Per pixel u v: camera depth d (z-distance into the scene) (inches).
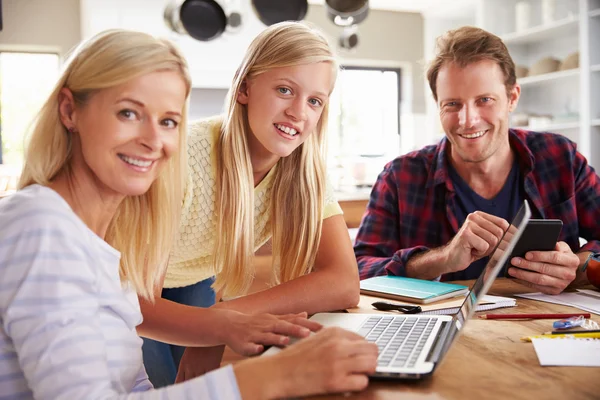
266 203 57.2
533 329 40.5
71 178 33.9
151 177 33.2
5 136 171.6
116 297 33.7
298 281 48.9
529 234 50.6
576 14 158.1
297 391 28.2
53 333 27.6
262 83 49.7
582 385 29.4
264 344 37.9
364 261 68.2
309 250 54.8
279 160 55.6
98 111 31.7
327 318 43.5
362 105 212.5
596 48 151.7
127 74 31.0
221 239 54.0
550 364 32.5
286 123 49.8
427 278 61.2
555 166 72.2
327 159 56.6
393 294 51.3
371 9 203.5
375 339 36.7
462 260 56.8
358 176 178.5
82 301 29.1
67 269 28.8
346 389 28.4
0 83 170.4
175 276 62.4
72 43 171.0
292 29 49.9
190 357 43.4
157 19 168.4
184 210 52.3
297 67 48.8
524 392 28.6
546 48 175.0
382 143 215.9
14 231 28.7
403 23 207.8
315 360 28.8
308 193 55.2
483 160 69.6
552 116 167.3
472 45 67.2
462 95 67.6
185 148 38.9
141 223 39.4
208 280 69.9
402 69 215.5
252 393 28.0
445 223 73.3
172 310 43.4
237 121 52.2
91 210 34.4
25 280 28.0
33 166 33.3
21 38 167.5
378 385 30.0
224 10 145.0
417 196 74.2
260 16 140.3
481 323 42.4
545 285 50.9
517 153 72.6
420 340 35.9
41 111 33.3
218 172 53.6
